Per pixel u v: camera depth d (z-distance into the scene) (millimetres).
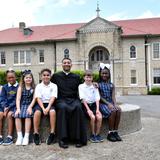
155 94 16359
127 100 11047
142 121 4660
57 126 3000
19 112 3082
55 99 3174
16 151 2770
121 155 2572
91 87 3291
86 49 17203
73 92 3236
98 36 17078
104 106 3281
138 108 3814
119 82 16922
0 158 2537
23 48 18406
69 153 2680
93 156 2564
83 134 2965
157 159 2438
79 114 2977
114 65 16984
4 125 3217
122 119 3469
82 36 17250
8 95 3238
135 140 3182
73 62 17359
